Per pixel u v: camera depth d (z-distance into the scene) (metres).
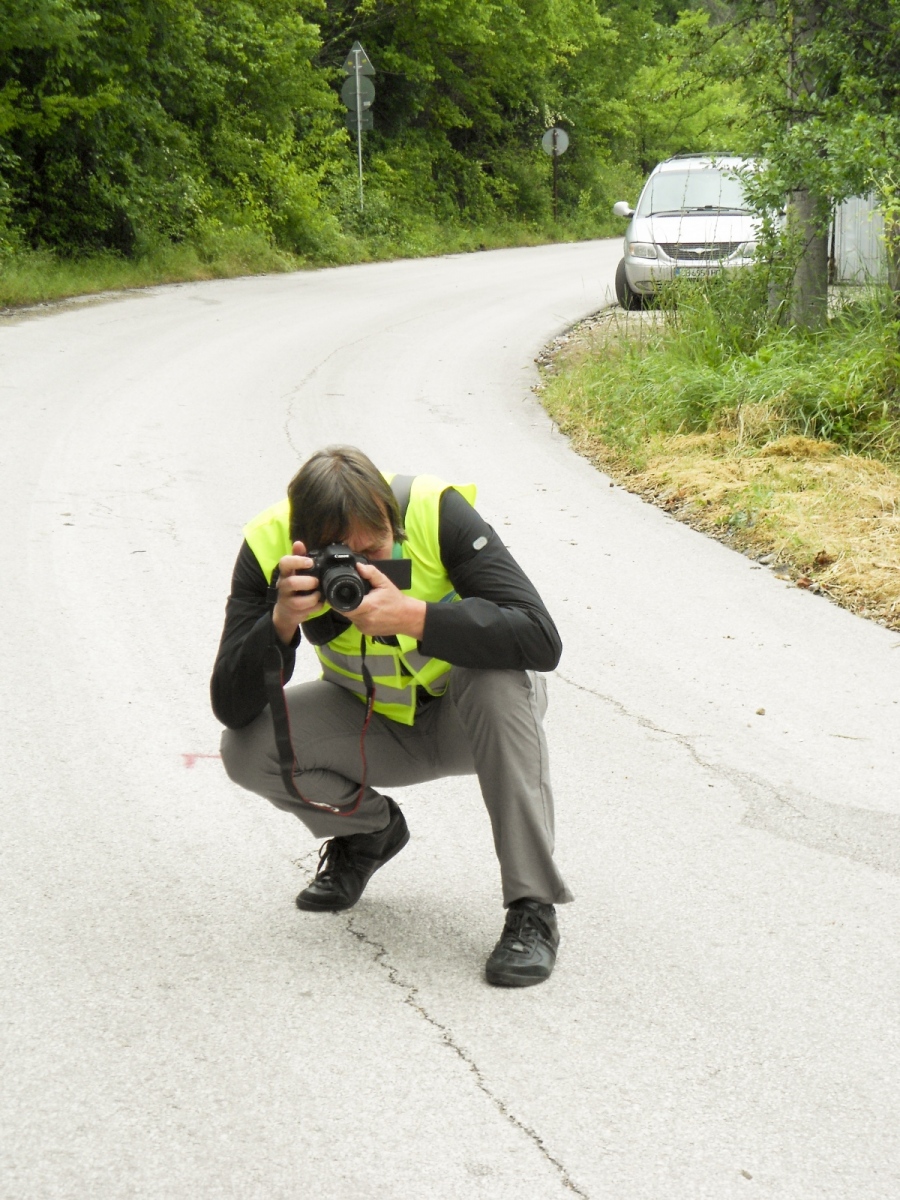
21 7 16.06
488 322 15.26
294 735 3.18
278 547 3.03
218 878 3.61
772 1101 2.65
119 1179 2.38
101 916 3.38
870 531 7.00
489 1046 2.82
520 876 3.09
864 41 10.17
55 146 18.11
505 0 31.14
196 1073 2.71
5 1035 2.83
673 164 16.44
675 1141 2.52
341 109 27.06
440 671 3.17
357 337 14.00
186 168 21.38
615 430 9.42
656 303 12.31
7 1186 2.36
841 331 10.19
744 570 6.72
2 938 3.25
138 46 18.98
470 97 33.16
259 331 14.25
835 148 9.52
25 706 4.77
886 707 4.96
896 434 8.73
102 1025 2.88
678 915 3.44
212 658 5.29
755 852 3.81
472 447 9.30
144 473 8.18
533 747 3.09
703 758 4.49
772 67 10.79
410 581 2.87
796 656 5.50
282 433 9.45
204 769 4.31
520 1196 2.35
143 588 6.09
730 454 8.69
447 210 31.03
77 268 17.56
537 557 6.87
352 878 3.43
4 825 3.88
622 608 6.09
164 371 11.70
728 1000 3.03
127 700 4.86
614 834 3.91
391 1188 2.37
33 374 11.30
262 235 22.05
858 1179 2.42
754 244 14.06
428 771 3.32
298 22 23.89
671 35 11.41
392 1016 2.94
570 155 38.41
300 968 3.14
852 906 3.50
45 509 7.30
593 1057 2.79
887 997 3.06
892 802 4.17
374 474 2.85
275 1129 2.53
